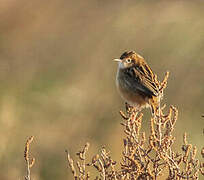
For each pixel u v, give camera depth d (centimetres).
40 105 2212
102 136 2016
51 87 2377
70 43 2644
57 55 2583
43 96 2267
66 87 2359
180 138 1948
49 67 2548
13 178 1798
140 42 2352
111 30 2523
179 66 2219
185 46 2252
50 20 2838
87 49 2527
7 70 2455
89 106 2205
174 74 2202
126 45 2406
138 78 1116
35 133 2072
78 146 1981
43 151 1969
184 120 2053
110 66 2381
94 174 1525
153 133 872
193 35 2259
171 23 2342
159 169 895
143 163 887
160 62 2258
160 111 881
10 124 2055
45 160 1911
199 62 2206
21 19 2866
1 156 1889
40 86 2369
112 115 2127
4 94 2245
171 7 2400
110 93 2253
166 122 888
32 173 1827
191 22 2297
